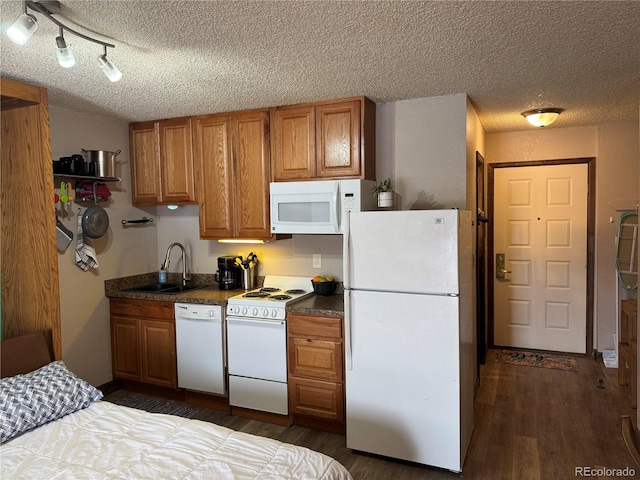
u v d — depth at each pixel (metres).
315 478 1.64
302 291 3.72
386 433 2.74
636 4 1.87
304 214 3.31
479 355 4.31
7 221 2.88
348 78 2.84
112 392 3.93
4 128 2.84
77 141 3.62
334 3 1.83
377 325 2.72
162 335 3.68
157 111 3.67
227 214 3.76
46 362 2.65
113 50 2.31
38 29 2.03
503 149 4.81
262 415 3.38
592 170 4.51
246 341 3.33
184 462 1.73
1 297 2.93
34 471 1.70
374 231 2.70
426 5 1.86
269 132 3.57
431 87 3.06
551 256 4.75
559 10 1.92
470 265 3.00
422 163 3.35
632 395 3.42
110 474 1.65
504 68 2.67
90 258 3.68
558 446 2.91
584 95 3.30
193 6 1.83
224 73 2.71
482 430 3.14
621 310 3.88
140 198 4.08
